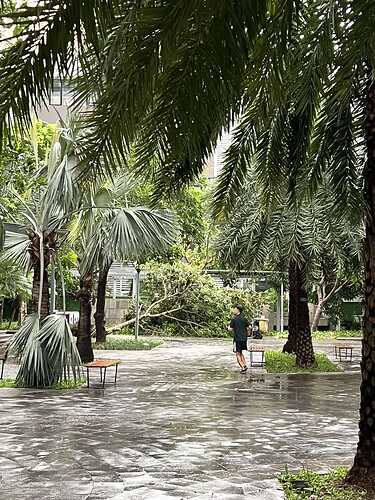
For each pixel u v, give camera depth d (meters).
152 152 3.77
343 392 11.91
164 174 5.03
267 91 3.58
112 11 2.48
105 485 5.83
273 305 35.06
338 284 25.12
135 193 14.28
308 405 10.38
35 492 5.62
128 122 2.91
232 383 13.19
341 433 8.19
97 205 12.85
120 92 2.77
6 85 2.67
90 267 13.82
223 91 3.03
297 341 16.27
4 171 12.73
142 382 13.21
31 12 2.48
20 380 12.09
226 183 6.75
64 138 11.01
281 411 9.80
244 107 4.46
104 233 12.97
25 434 8.00
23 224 12.25
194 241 26.58
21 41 2.57
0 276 19.08
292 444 7.54
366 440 5.68
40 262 12.01
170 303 29.59
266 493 5.59
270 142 6.51
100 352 20.72
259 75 3.40
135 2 2.49
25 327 12.04
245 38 2.80
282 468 6.45
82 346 16.06
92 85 2.78
